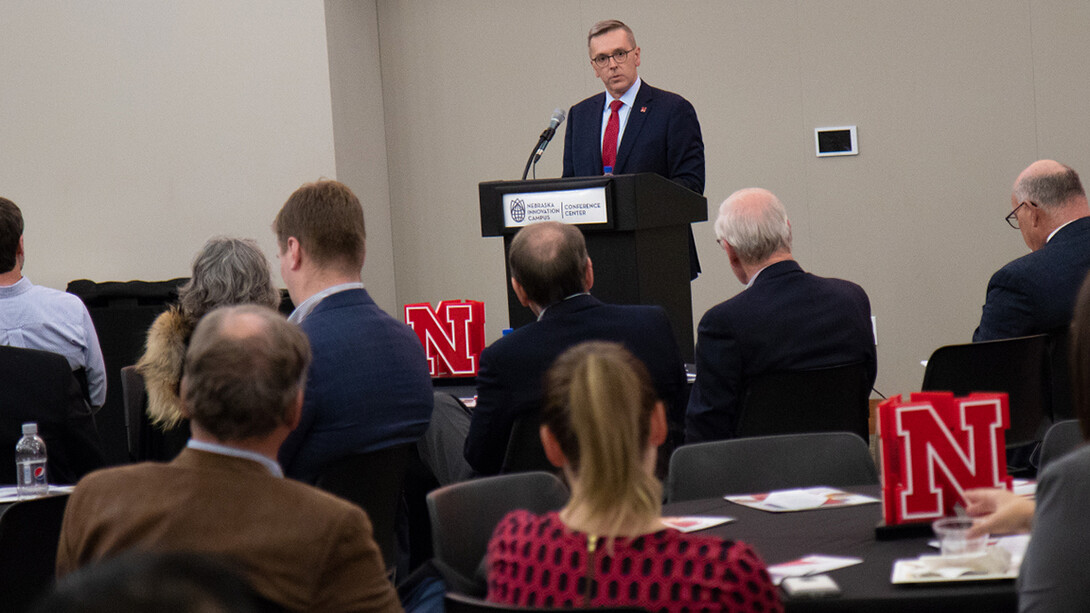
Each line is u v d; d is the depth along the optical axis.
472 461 3.73
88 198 8.62
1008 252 8.09
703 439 3.90
